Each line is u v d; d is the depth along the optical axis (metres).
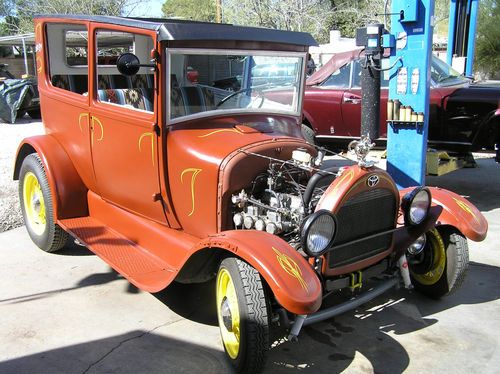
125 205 4.27
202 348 3.38
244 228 3.42
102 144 4.21
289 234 3.33
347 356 3.31
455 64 9.05
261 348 2.87
